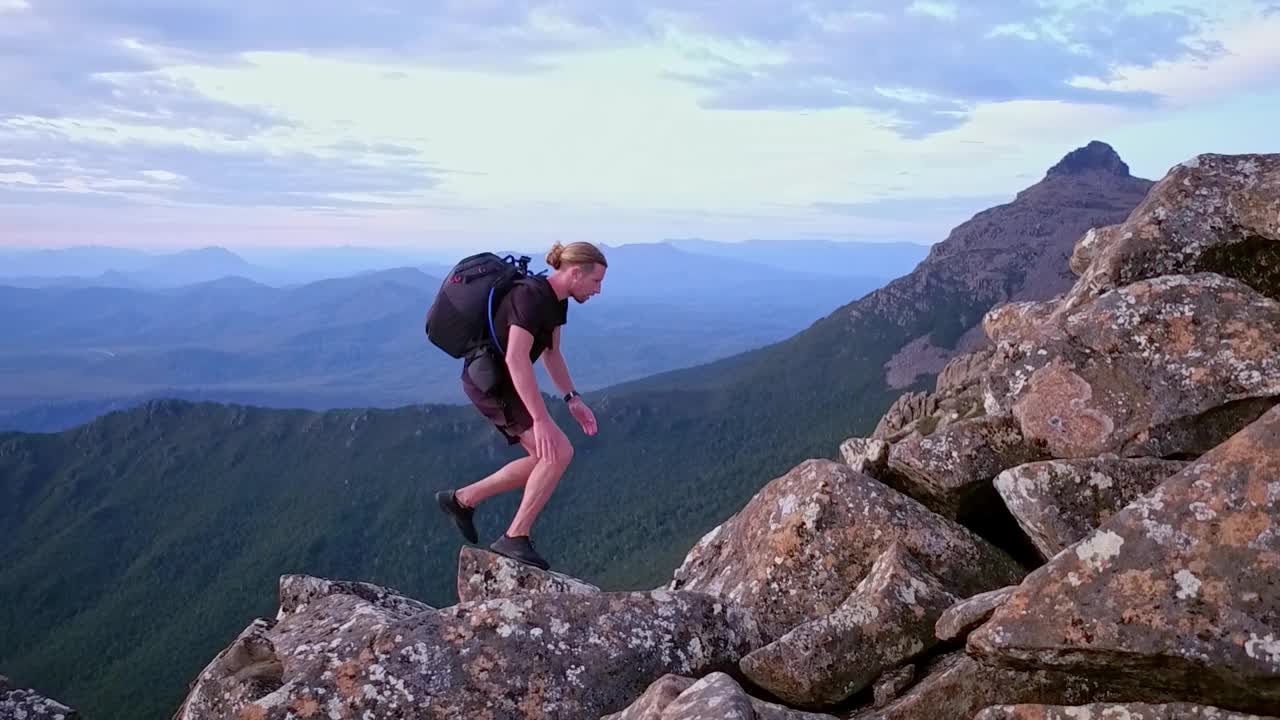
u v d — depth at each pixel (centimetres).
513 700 400
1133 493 408
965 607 365
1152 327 455
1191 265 489
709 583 519
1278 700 294
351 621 432
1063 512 410
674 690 352
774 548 479
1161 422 433
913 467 484
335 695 394
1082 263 636
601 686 405
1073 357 465
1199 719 298
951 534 462
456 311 443
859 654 395
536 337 445
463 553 470
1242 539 308
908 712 360
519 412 457
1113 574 319
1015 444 468
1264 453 320
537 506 466
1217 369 433
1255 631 294
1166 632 303
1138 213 525
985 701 347
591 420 468
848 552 464
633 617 426
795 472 512
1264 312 441
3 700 480
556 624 419
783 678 399
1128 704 308
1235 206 489
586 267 438
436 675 400
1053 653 320
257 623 461
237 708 415
